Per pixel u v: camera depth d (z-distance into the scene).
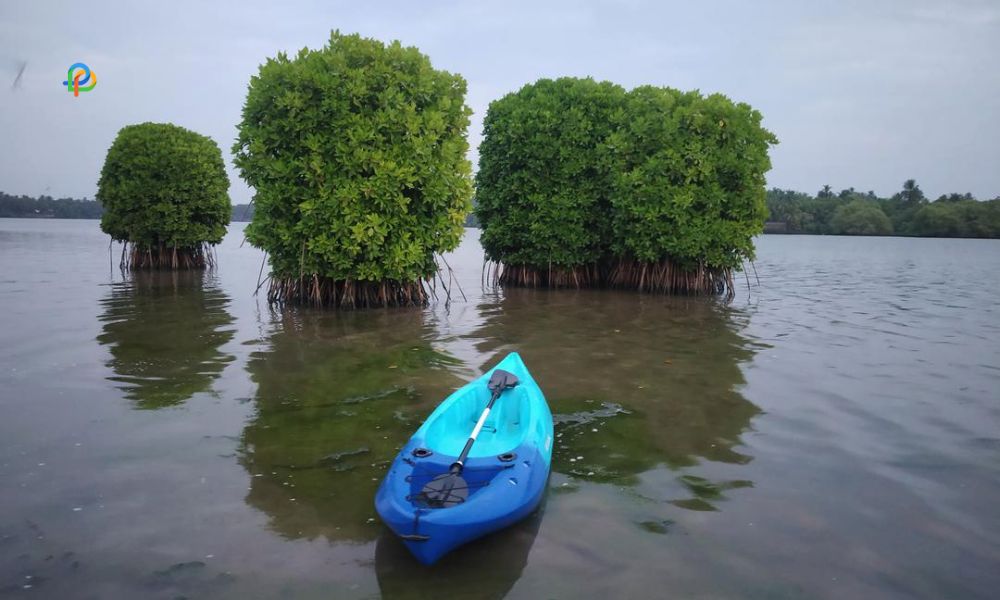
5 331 10.59
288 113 13.10
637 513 4.52
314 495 4.78
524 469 4.54
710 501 4.70
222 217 23.62
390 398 7.23
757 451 5.67
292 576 3.74
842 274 23.98
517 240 18.55
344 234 13.09
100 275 20.39
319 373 8.28
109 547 4.02
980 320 12.76
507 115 18.19
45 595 3.52
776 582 3.69
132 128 22.06
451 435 5.67
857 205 78.12
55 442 5.72
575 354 9.55
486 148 18.69
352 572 3.79
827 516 4.47
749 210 16.84
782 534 4.23
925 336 11.02
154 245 22.56
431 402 7.09
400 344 10.18
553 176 17.97
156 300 14.85
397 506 3.91
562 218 17.75
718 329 11.73
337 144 12.89
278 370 8.43
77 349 9.38
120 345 9.74
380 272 13.45
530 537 4.19
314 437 5.97
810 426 6.30
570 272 18.86
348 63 13.38
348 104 13.02
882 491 4.84
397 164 13.28
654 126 16.88
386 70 13.27
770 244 56.59
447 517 3.77
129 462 5.32
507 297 16.59
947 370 8.52
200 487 4.88
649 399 7.27
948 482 4.99
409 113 13.16
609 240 18.50
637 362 9.05
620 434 6.14
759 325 12.20
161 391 7.35
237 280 19.69
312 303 14.10
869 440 5.90
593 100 17.83
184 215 21.98
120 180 21.62
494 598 3.53
